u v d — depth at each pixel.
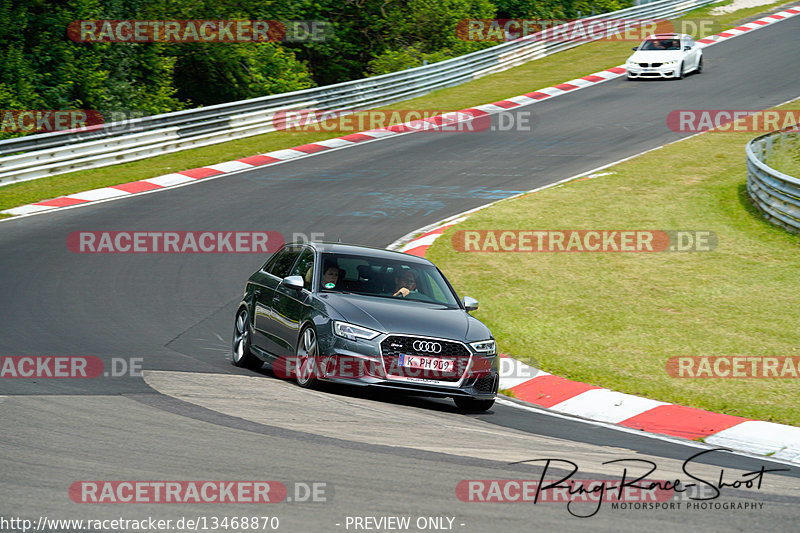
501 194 79.94
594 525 19.28
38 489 19.45
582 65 153.62
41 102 115.94
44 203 74.00
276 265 39.91
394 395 35.66
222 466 22.00
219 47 146.38
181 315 47.91
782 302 51.56
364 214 73.44
